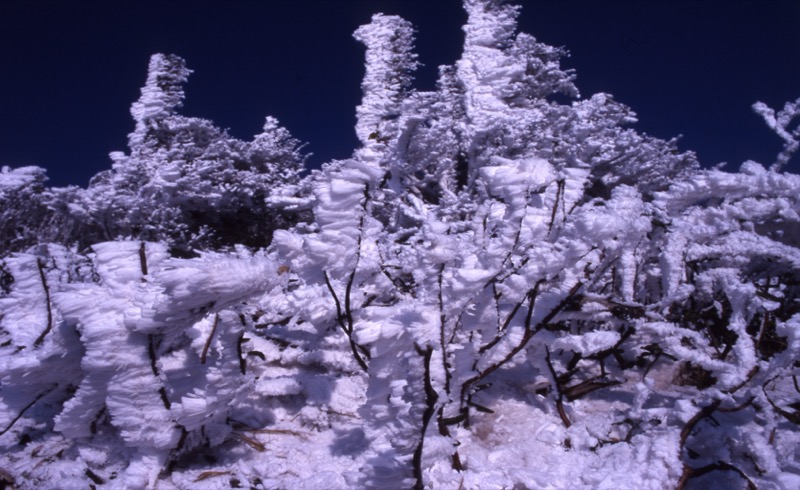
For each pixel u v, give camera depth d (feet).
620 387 10.61
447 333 8.07
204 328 8.39
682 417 7.34
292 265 7.68
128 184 34.88
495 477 7.02
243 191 37.40
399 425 5.55
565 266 7.57
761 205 12.75
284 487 7.08
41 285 9.86
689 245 11.64
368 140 28.19
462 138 29.66
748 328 11.91
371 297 10.82
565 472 7.13
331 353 10.73
